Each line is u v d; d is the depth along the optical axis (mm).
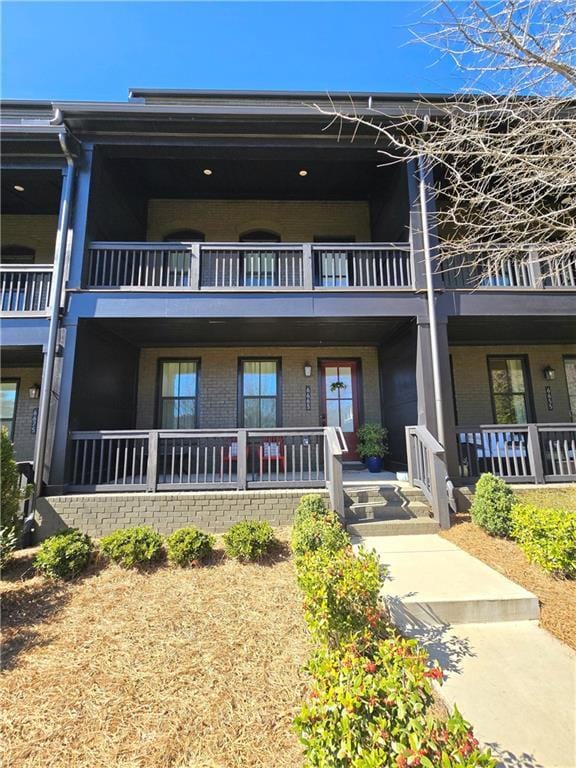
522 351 8445
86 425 5953
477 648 2742
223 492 5289
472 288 5875
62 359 5547
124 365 7449
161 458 7629
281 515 5219
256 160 6828
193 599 3465
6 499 4293
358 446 7664
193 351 8125
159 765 1886
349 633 2340
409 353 6488
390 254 7070
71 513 5141
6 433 4438
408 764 1223
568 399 8320
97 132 6059
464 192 3680
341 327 6777
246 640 2863
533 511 3957
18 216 8102
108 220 6707
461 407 8219
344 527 4766
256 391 8117
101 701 2303
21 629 3061
